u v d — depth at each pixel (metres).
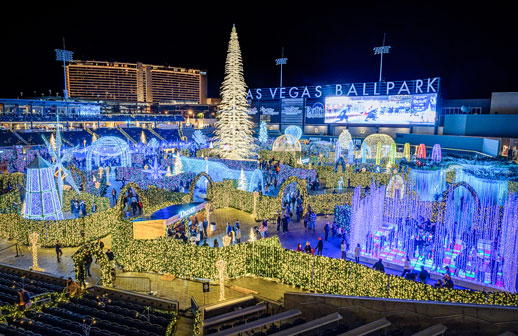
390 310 11.23
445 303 10.20
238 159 52.78
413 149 63.06
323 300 12.94
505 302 12.98
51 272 19.22
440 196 31.06
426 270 18.17
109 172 46.12
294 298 13.85
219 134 56.31
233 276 18.95
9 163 45.84
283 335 10.56
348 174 39.72
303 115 86.88
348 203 30.33
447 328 10.11
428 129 67.69
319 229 26.28
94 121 92.00
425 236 22.44
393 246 22.97
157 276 19.16
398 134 70.00
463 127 57.75
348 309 12.27
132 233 19.92
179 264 19.06
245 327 11.97
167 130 94.25
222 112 54.06
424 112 66.50
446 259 20.77
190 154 58.59
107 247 22.70
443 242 21.47
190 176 37.62
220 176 42.69
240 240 24.31
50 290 16.08
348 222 25.36
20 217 22.95
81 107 98.50
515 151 43.75
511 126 52.34
